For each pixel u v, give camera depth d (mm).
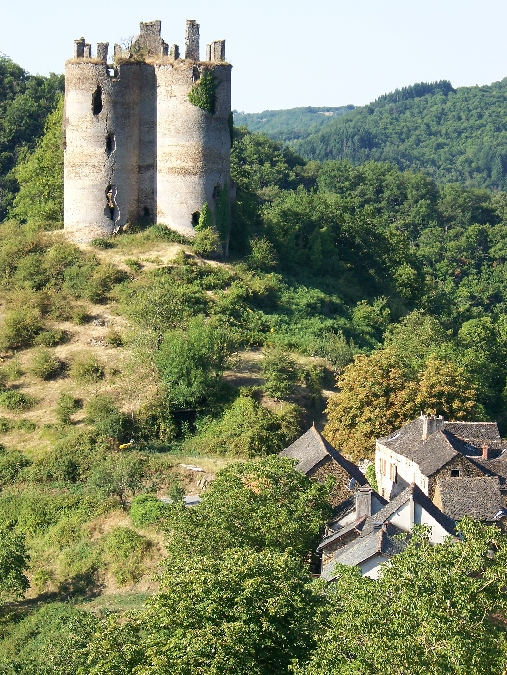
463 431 79562
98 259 99625
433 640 39375
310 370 89938
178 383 84000
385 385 83000
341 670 39000
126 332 91688
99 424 80750
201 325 87125
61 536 70625
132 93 101562
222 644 41000
